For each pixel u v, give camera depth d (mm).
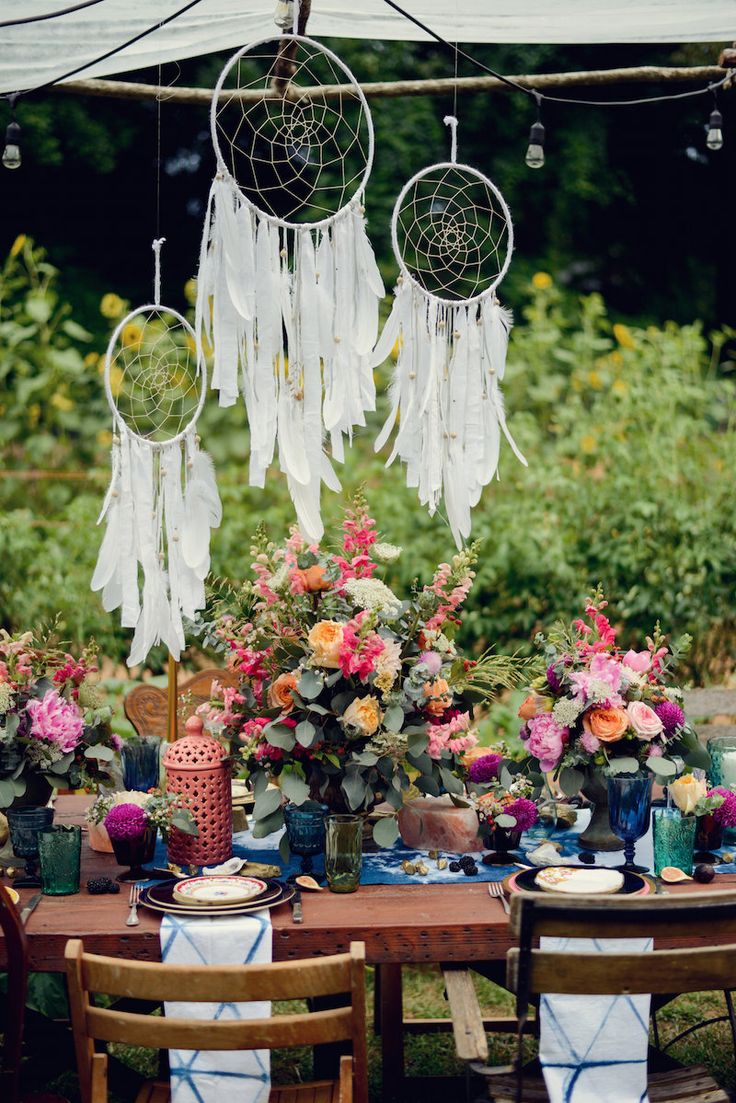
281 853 2516
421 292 2811
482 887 2438
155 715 3621
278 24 2982
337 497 5621
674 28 3541
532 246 7941
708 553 5254
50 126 7430
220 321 2684
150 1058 3383
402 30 3594
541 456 5719
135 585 2828
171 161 7902
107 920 2234
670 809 2543
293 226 2703
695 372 6070
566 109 7824
